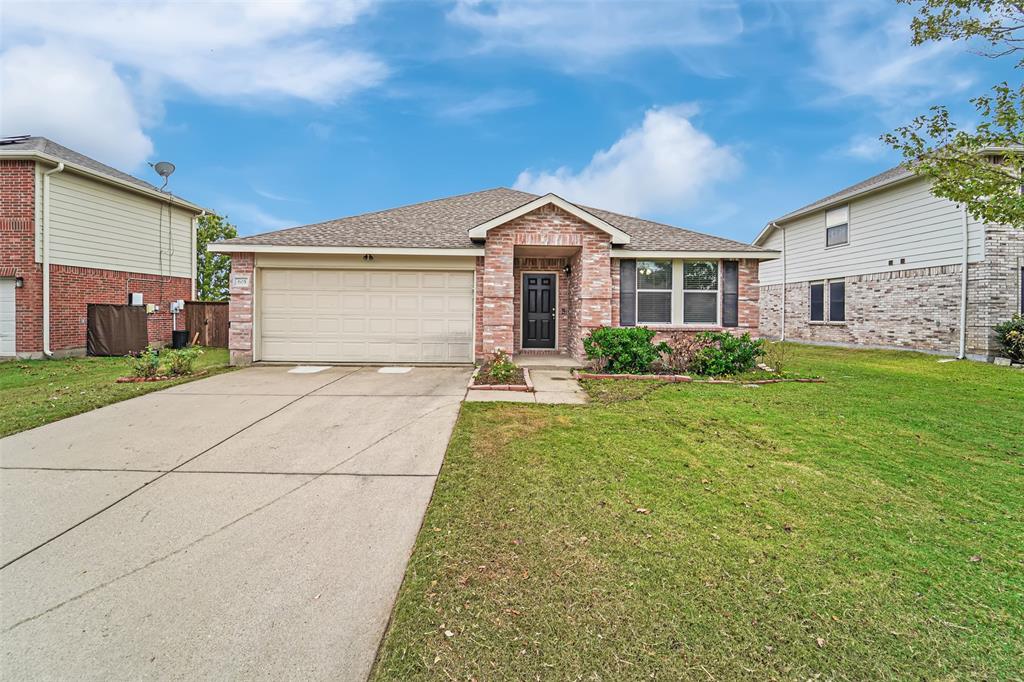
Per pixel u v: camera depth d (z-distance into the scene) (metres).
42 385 8.09
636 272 11.11
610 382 8.66
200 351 9.48
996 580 2.77
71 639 2.31
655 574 2.80
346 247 10.23
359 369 9.95
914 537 3.25
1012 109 5.35
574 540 3.19
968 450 5.03
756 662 2.14
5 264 11.85
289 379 8.73
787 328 18.12
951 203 11.92
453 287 10.77
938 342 12.30
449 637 2.30
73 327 12.89
